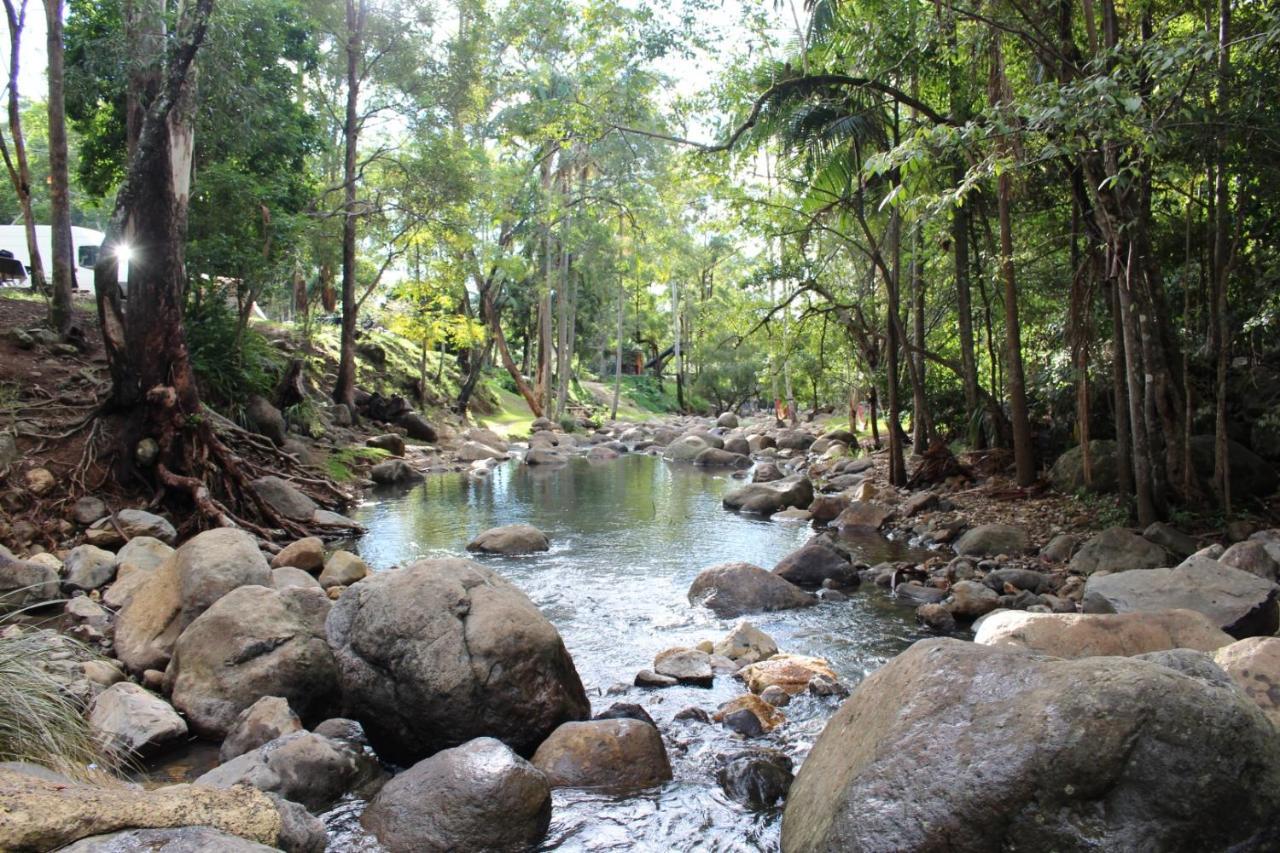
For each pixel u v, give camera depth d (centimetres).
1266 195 1023
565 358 3688
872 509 1373
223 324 1694
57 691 484
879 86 1259
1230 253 1063
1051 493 1342
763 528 1377
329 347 2850
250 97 1559
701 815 461
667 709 614
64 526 1058
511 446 2955
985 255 1524
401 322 2973
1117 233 959
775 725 579
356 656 534
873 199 1585
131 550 929
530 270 3725
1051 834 318
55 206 1565
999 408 1625
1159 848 310
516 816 429
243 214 1680
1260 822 313
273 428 1727
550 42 2620
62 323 1565
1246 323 1031
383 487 1861
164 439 1193
